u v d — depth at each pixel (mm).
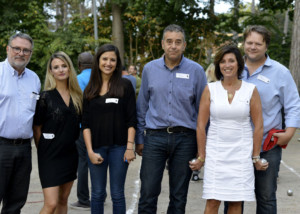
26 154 3371
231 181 3137
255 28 3232
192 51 16406
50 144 3441
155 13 15664
